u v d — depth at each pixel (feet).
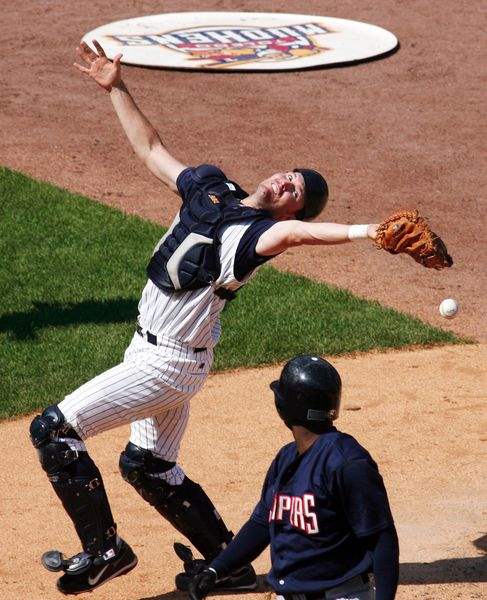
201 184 63.62
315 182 62.34
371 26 222.28
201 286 60.39
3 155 161.27
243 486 84.28
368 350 111.04
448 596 64.23
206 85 190.60
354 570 47.44
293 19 227.81
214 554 67.05
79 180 154.81
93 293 122.72
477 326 118.01
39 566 71.87
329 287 126.41
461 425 94.58
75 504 62.80
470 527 74.08
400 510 78.18
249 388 102.63
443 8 234.17
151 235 138.31
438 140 173.27
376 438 92.17
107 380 62.80
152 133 69.00
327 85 193.16
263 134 172.96
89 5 233.76
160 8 233.96
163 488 65.82
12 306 119.03
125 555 64.39
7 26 220.02
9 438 93.15
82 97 184.34
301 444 48.60
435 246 49.96
